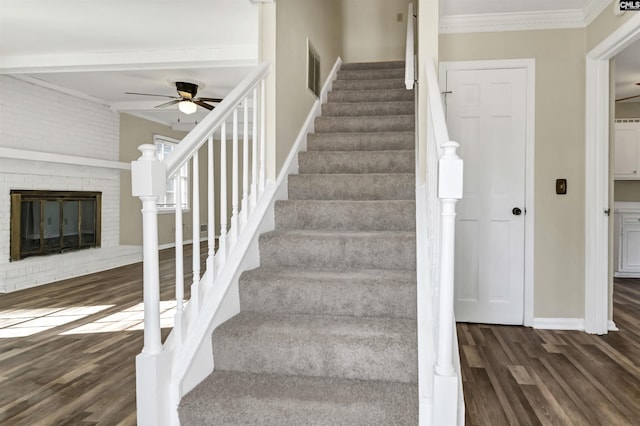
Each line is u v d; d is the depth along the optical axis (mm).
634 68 4418
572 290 3346
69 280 4934
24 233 4953
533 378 2412
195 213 1823
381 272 2223
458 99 3463
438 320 1446
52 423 1851
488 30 3393
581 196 3312
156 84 5191
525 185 3395
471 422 1937
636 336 3162
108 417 1899
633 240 5438
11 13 3102
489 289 3469
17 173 4836
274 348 1802
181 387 1609
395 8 6426
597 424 1923
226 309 2000
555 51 3312
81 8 3031
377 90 4367
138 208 6996
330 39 4719
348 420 1526
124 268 5762
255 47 3838
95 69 4180
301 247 2361
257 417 1558
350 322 1960
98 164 5789
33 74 4734
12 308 3713
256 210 2480
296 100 3221
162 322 3156
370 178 2883
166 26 3355
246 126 2320
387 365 1731
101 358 2578
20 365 2473
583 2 3107
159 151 7676
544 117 3344
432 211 1836
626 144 5512
